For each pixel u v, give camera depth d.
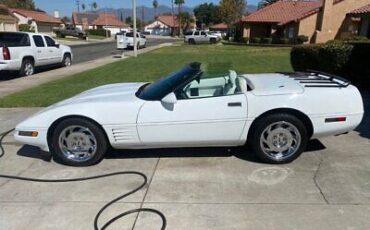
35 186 4.07
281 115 4.36
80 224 3.29
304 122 4.46
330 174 4.17
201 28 101.12
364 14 27.19
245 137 4.49
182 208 3.51
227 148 4.99
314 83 4.65
